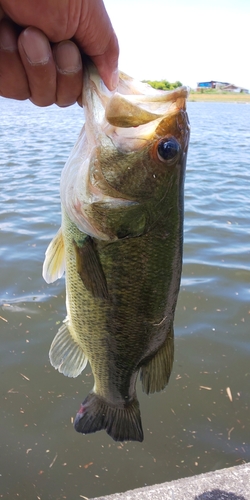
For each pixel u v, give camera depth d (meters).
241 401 0.49
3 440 0.44
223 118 4.18
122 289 0.26
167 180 0.24
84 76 0.22
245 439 0.44
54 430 0.45
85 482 0.40
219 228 0.95
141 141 0.23
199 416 0.47
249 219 1.01
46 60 0.20
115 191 0.24
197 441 0.44
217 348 0.57
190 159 1.79
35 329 0.59
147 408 0.48
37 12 0.19
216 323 0.61
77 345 0.30
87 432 0.31
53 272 0.28
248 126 3.36
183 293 0.68
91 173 0.24
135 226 0.24
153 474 0.41
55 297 0.66
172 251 0.26
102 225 0.24
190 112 4.96
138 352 0.29
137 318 0.27
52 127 2.78
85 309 0.28
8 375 0.51
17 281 0.70
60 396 0.49
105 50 0.22
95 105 0.23
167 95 0.24
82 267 0.26
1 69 0.21
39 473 0.41
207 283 0.71
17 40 0.20
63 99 0.23
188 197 1.18
